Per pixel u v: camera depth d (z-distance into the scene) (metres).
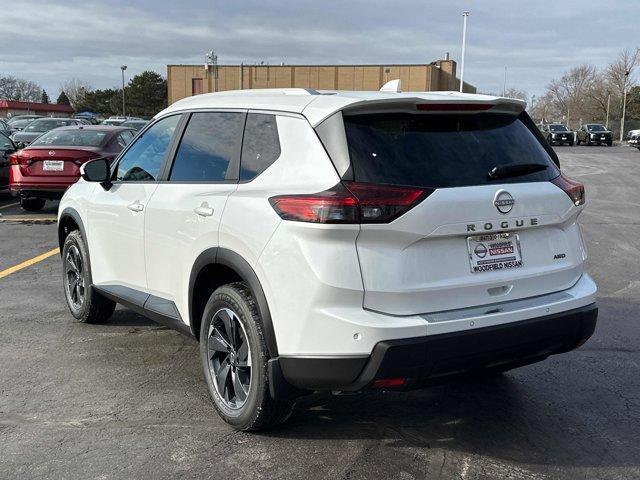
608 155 36.16
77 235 5.64
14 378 4.60
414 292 3.23
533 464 3.49
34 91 135.25
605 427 3.94
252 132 3.84
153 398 4.28
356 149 3.27
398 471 3.40
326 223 3.13
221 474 3.36
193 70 69.25
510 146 3.70
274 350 3.39
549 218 3.67
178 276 4.18
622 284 7.37
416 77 64.38
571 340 3.70
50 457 3.51
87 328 5.71
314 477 3.34
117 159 5.18
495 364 3.47
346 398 4.33
